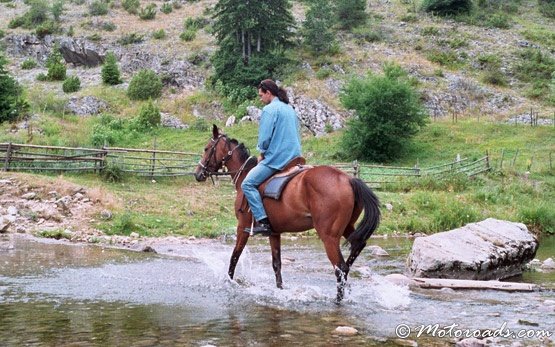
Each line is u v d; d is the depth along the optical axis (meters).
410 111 35.94
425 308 6.95
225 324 5.92
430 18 65.69
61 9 65.38
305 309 6.77
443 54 55.66
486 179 27.12
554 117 43.53
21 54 60.19
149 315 6.23
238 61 48.69
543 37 61.25
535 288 8.48
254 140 39.06
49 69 52.69
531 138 37.75
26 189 16.02
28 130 35.81
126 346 5.01
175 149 36.53
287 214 7.62
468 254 9.55
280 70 49.38
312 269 10.34
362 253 12.80
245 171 8.59
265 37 50.97
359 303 7.18
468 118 44.44
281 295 7.61
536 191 25.02
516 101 47.84
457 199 21.31
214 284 8.34
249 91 46.59
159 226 14.98
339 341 5.34
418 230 17.72
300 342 5.27
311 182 7.35
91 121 42.44
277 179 7.75
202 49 55.84
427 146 37.94
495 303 7.34
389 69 39.00
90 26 62.69
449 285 8.54
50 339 5.18
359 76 48.44
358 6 61.66
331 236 7.16
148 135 40.44
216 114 45.69
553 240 16.77
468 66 54.12
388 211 19.41
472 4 69.88
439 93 47.75
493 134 39.38
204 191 20.38
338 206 7.14
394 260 11.72
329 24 54.53
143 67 54.03
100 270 9.08
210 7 69.19
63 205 15.04
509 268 10.22
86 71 56.06
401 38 59.22
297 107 43.81
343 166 26.28
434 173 27.03
